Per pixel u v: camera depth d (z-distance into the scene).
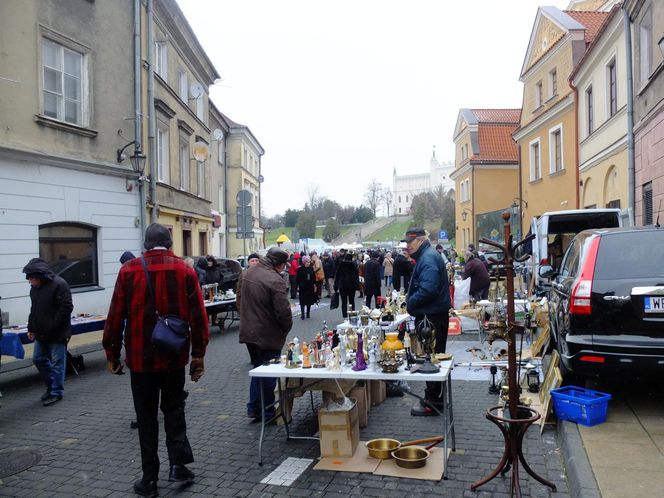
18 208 11.28
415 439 5.32
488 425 5.65
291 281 21.70
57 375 7.36
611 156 17.06
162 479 4.61
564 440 4.84
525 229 28.89
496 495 4.08
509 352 4.02
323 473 4.59
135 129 15.12
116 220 14.35
